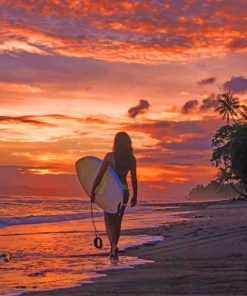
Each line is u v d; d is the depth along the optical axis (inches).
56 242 377.4
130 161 263.0
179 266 217.3
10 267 233.3
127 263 238.1
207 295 144.3
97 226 605.0
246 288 154.9
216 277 178.9
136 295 148.3
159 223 641.0
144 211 1272.1
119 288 162.4
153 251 288.2
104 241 381.4
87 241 383.6
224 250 270.5
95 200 262.5
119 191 255.6
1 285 178.7
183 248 292.5
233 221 538.0
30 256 281.9
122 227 549.3
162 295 146.3
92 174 273.6
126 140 264.1
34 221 717.3
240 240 310.0
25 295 157.3
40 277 198.5
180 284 165.6
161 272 199.2
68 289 165.8
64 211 1117.7
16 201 1957.4
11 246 346.9
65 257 275.3
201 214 945.5
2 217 765.9
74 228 566.6
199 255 257.3
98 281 181.3
